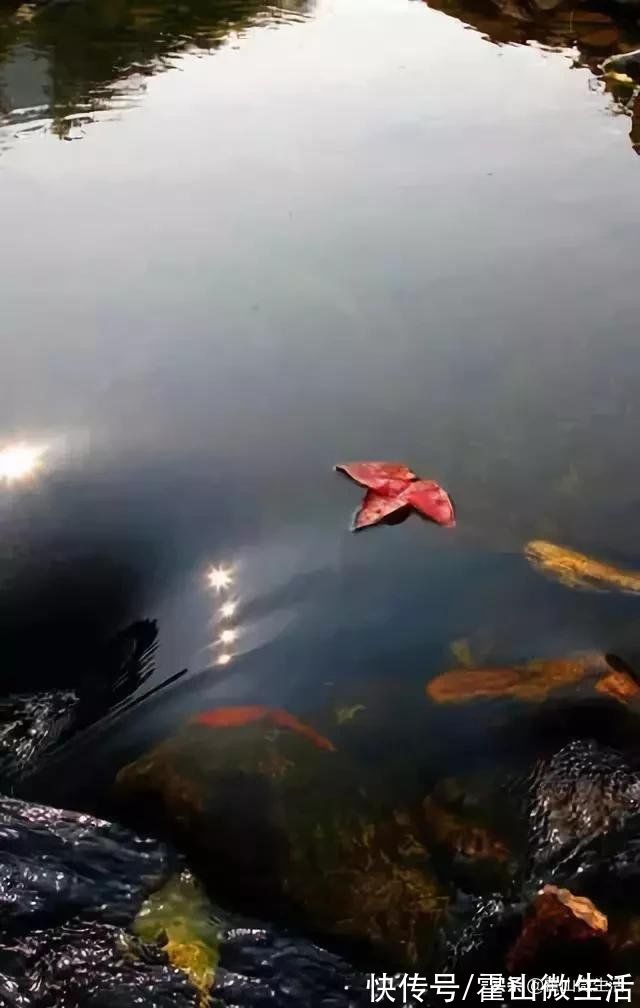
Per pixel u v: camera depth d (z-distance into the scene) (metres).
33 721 1.26
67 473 1.57
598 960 1.03
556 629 1.32
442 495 1.50
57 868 1.09
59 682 1.30
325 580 1.39
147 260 2.19
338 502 1.51
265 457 1.61
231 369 1.82
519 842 1.12
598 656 1.29
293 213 2.36
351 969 1.03
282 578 1.39
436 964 1.03
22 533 1.46
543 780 1.17
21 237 2.29
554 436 1.66
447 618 1.33
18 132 2.84
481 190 2.44
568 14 3.70
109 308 2.01
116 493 1.53
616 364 1.82
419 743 1.20
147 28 3.71
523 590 1.38
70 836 1.13
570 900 1.04
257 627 1.33
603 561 1.42
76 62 3.38
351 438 1.65
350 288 2.05
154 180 2.55
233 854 1.11
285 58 3.42
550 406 1.73
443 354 1.86
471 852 1.11
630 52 3.23
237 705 1.24
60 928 1.05
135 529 1.47
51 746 1.23
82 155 2.70
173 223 2.34
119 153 2.71
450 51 3.45
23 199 2.47
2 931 1.04
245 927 1.06
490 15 3.80
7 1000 0.98
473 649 1.30
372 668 1.28
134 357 1.86
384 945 1.04
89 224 2.34
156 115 2.95
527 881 1.08
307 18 3.86
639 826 1.12
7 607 1.37
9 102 3.04
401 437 1.66
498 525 1.49
